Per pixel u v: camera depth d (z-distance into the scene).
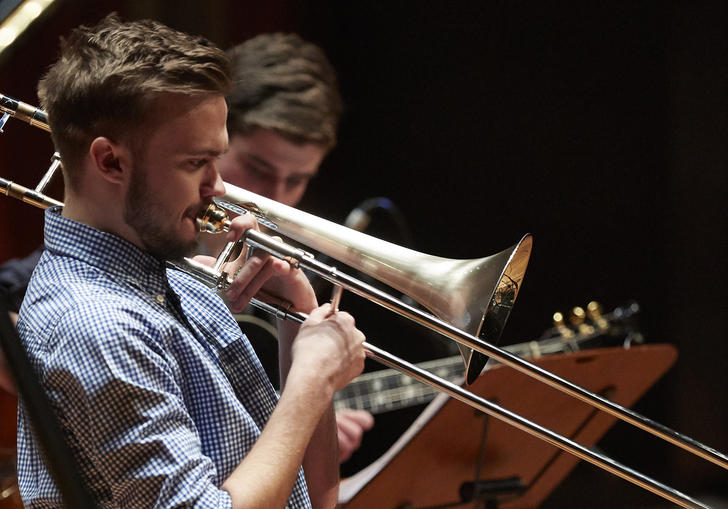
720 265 12.33
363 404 7.25
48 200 4.41
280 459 3.46
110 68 3.58
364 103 12.65
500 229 12.92
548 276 12.91
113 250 3.74
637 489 12.76
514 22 12.67
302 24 11.88
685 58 12.19
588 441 6.25
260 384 4.05
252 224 4.20
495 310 4.38
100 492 3.46
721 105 12.11
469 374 4.28
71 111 3.67
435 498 5.91
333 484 4.56
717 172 12.22
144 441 3.26
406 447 5.55
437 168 12.88
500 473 6.04
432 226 12.92
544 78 12.69
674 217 12.48
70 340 3.35
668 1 12.19
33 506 3.62
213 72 3.63
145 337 3.47
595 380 6.00
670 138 12.40
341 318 4.05
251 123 5.77
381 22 12.48
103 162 3.65
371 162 12.79
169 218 3.71
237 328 4.14
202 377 3.68
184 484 3.25
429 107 12.79
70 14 9.45
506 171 12.85
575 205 12.80
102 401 3.27
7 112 4.44
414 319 4.17
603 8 12.46
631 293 12.78
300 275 4.46
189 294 4.15
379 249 4.56
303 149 5.87
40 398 2.37
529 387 5.71
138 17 10.11
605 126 12.65
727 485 12.48
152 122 3.57
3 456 6.76
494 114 12.79
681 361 12.53
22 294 5.62
